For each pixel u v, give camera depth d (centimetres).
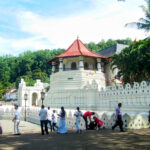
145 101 2122
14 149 790
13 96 8031
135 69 2428
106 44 9662
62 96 3512
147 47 2297
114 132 1221
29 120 2505
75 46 4172
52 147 814
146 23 2084
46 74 10206
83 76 3609
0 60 12325
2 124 2158
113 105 2638
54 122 1561
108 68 4228
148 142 881
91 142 910
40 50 12281
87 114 1488
